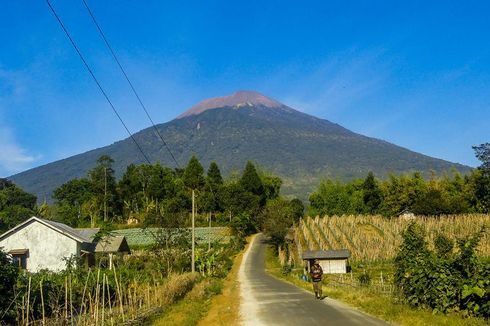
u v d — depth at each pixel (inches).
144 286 1029.2
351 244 3164.4
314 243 3452.3
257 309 838.5
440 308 618.2
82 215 4210.1
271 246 3762.3
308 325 621.6
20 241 1787.6
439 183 4579.2
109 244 1984.5
